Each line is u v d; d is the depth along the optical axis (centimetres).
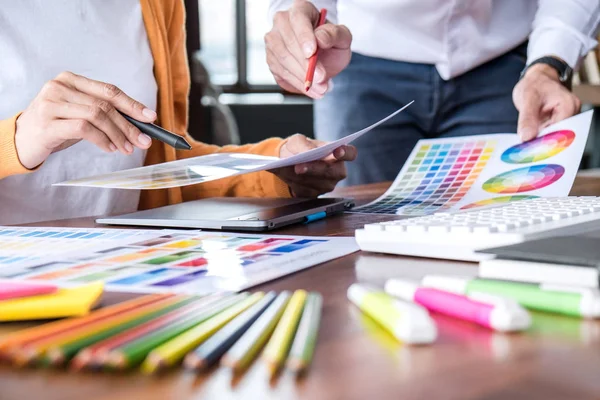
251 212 85
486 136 116
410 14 142
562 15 132
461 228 56
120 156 122
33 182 112
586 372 31
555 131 108
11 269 58
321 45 106
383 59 150
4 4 108
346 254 62
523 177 99
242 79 585
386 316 37
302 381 31
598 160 359
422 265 56
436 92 150
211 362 32
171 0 131
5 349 33
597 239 49
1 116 107
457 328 38
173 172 87
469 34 144
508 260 45
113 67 119
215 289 48
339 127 157
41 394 30
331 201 94
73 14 115
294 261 58
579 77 291
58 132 81
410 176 112
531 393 29
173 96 134
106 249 66
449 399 28
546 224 58
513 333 37
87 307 41
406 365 33
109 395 30
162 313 39
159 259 60
